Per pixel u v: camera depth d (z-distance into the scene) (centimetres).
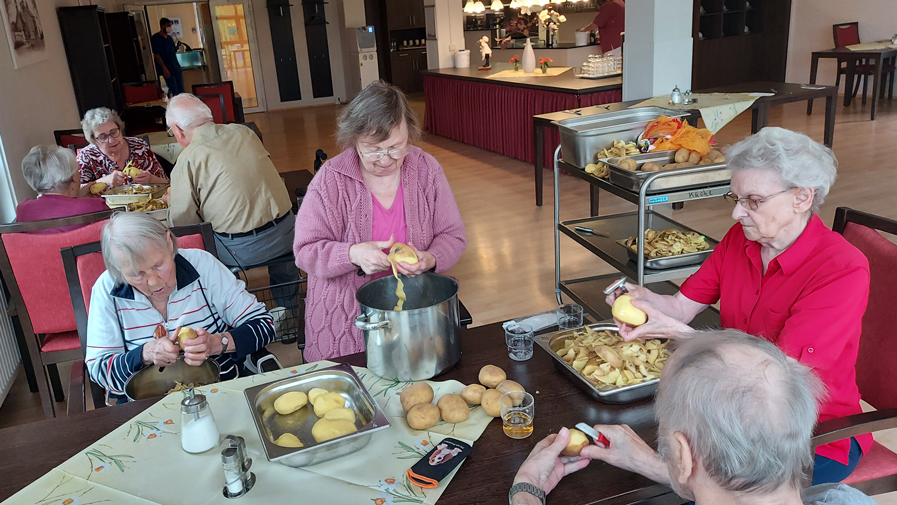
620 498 111
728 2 998
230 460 111
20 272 241
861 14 896
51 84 516
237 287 199
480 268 416
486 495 111
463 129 801
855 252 143
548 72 718
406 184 193
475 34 1123
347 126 176
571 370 142
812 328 139
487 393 134
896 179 515
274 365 196
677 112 366
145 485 117
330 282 192
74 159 289
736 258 165
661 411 89
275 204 322
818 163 139
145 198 325
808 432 81
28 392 303
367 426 120
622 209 507
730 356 84
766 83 536
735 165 147
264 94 1276
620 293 174
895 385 156
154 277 174
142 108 664
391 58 1281
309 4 1254
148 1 1155
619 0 782
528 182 612
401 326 143
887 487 154
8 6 408
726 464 80
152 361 168
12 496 117
